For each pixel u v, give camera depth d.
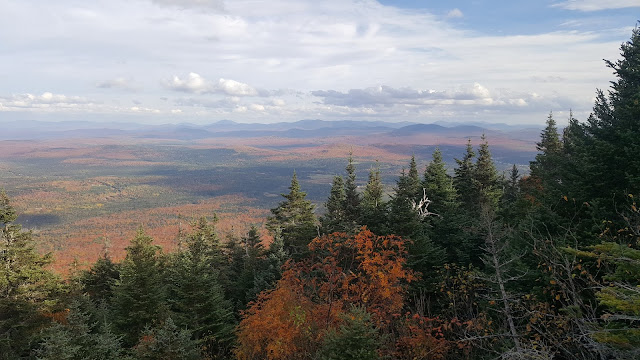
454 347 13.05
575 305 8.96
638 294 7.42
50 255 22.98
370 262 14.59
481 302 13.77
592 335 7.63
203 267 22.50
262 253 36.91
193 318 20.77
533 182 34.38
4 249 20.75
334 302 14.27
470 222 21.44
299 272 16.50
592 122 16.94
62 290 22.67
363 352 10.41
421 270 18.83
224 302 23.25
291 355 13.46
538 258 12.55
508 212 23.55
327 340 11.12
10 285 20.94
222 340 20.22
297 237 35.47
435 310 17.02
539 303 10.91
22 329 20.61
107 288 36.19
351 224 27.05
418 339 12.64
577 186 14.81
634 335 7.07
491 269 15.32
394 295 14.48
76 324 14.34
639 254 7.90
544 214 15.05
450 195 32.56
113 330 20.95
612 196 13.78
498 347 11.73
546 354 8.17
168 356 13.74
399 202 20.88
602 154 14.19
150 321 21.17
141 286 21.69
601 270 10.81
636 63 16.41
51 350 12.82
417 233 19.92
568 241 12.74
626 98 15.86
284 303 14.18
